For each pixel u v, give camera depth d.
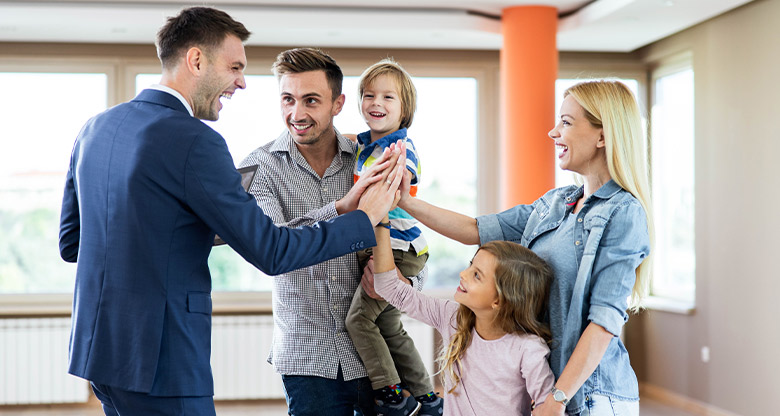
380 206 2.14
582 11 5.96
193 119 1.96
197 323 1.97
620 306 1.95
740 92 5.46
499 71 7.01
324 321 2.42
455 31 6.11
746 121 5.39
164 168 1.89
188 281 1.96
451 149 7.02
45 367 6.25
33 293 6.53
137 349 1.89
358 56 6.85
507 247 2.12
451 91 7.01
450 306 2.27
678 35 6.32
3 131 6.57
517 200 6.00
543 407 1.95
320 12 5.94
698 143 5.96
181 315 1.94
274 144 2.48
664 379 6.45
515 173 6.02
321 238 2.04
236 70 2.10
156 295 1.90
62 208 2.21
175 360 1.92
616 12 5.56
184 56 2.02
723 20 5.66
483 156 7.01
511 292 2.06
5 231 6.57
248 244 1.94
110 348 1.91
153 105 1.99
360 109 2.57
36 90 6.60
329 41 6.54
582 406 2.00
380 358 2.41
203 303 1.99
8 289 6.56
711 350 5.78
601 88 2.07
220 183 1.92
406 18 6.02
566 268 2.07
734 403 5.51
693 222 6.41
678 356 6.24
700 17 5.72
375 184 2.16
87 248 1.97
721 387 5.66
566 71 7.07
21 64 6.53
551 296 2.10
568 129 2.10
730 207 5.56
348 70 6.84
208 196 1.90
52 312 6.31
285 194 2.44
